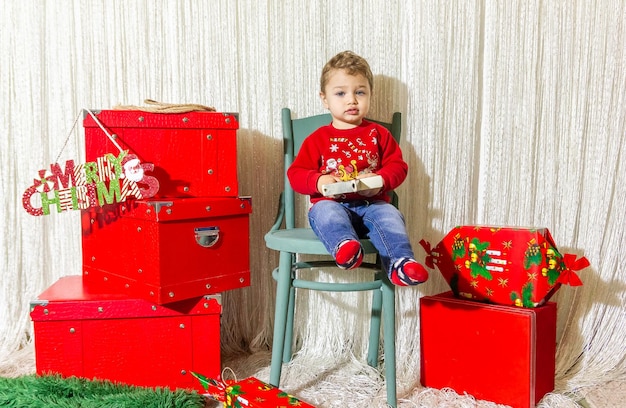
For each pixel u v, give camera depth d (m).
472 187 1.47
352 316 1.48
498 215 1.46
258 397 1.00
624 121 1.42
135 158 1.15
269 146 1.49
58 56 1.44
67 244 1.48
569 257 1.16
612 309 1.41
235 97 1.47
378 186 1.11
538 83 1.44
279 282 1.15
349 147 1.26
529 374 1.11
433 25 1.42
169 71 1.46
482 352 1.17
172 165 1.24
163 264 1.13
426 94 1.44
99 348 1.17
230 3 1.45
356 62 1.25
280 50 1.47
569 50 1.42
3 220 1.46
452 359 1.21
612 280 1.41
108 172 1.17
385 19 1.44
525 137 1.44
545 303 1.19
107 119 1.20
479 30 1.44
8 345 1.42
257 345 1.47
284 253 1.14
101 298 1.17
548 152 1.44
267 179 1.49
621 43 1.41
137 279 1.18
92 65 1.44
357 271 1.47
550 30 1.42
